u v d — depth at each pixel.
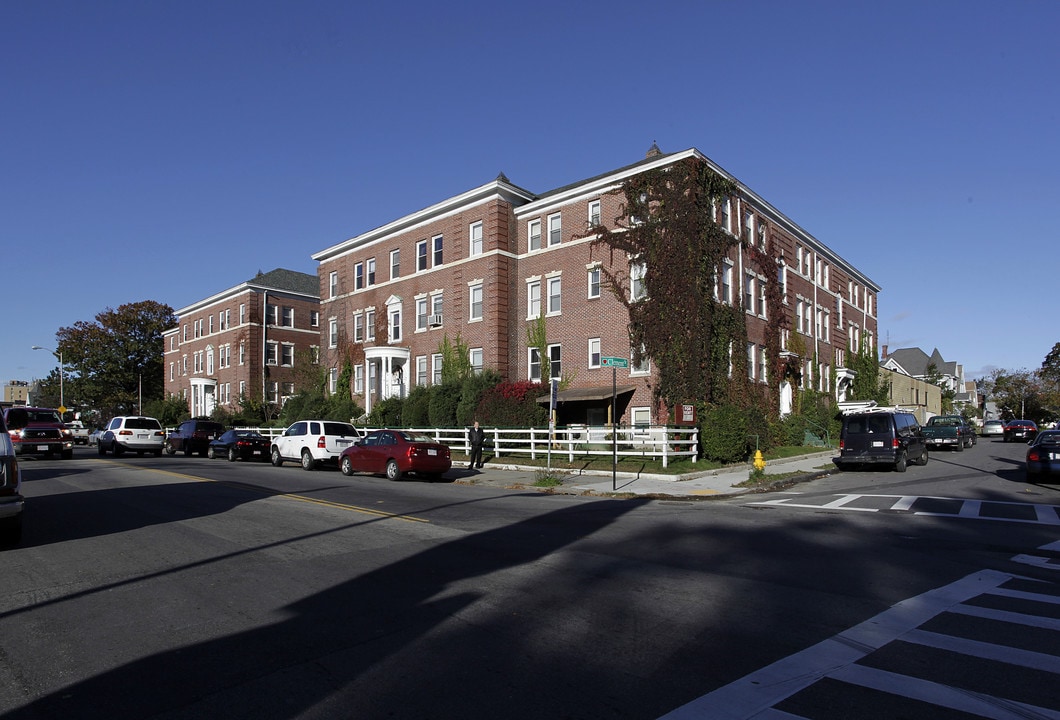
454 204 36.84
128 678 5.20
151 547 10.05
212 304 63.59
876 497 16.25
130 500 15.29
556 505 15.09
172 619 6.66
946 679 5.10
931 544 10.41
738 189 32.72
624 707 4.63
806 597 7.38
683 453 22.67
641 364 29.56
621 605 7.06
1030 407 77.19
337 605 7.09
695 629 6.29
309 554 9.55
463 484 20.30
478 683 5.05
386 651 5.73
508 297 34.88
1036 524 12.29
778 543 10.46
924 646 5.83
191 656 5.66
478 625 6.41
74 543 10.38
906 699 4.74
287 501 15.06
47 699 4.82
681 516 13.32
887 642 5.94
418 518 12.70
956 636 6.10
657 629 6.29
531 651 5.72
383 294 41.75
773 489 18.53
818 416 36.97
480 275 35.41
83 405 80.81
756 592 7.57
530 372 34.03
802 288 41.03
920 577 8.29
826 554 9.63
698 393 27.75
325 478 21.42
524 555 9.50
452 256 37.19
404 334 40.03
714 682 5.05
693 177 28.75
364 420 37.94
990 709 4.57
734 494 17.30
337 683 5.07
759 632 6.21
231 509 13.80
